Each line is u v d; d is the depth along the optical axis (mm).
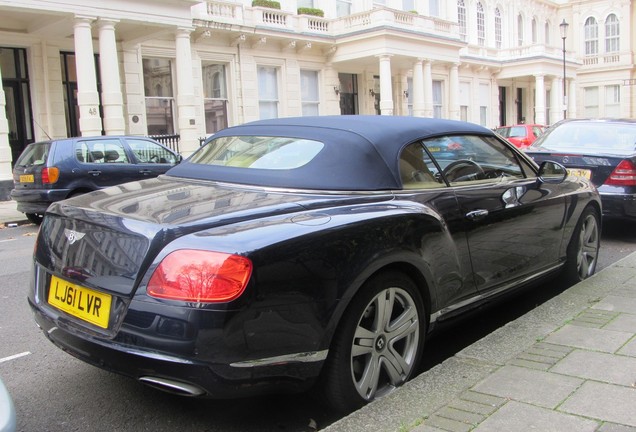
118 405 3484
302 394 3574
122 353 2723
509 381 3188
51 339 3195
